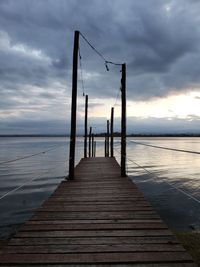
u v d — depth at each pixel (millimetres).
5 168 34250
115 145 86250
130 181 11039
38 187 21703
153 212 6598
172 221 12938
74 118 11641
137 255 4258
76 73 11641
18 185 22594
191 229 11641
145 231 5285
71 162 11562
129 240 4836
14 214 14398
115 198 8094
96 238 4938
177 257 4184
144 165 37469
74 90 11633
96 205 7289
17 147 84438
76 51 11617
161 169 33000
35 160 44719
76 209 6879
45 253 4332
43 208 6984
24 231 5309
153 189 20609
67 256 4234
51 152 63875
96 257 4195
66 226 5586
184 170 32094
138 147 92688
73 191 9125
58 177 26625
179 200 17109
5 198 17984
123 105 12727
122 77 12820
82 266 3943
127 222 5832
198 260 7152
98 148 72125
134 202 7609
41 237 4992
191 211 14641
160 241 4789
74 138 11617
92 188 9633
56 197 8242
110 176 12445
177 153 65000
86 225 5648
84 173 13445
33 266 3943
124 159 12414
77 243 4715
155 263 4012
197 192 19469
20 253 4336
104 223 5773
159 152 68188
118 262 4043
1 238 10703
